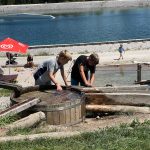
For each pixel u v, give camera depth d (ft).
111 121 32.73
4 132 29.04
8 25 302.45
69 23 294.66
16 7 431.43
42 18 343.05
